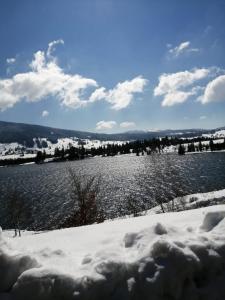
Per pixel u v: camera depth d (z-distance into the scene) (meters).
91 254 3.64
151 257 3.28
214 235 3.80
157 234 3.83
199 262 3.29
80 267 3.33
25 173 132.75
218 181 50.34
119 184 64.00
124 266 3.21
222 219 4.31
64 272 3.12
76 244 4.56
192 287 3.18
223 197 19.97
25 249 3.88
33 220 40.12
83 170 99.94
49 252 3.73
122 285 3.09
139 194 46.97
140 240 3.78
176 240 3.50
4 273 3.27
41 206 49.81
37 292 3.00
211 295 3.16
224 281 3.29
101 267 3.15
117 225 5.73
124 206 41.00
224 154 127.12
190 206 17.75
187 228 4.30
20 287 3.05
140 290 3.06
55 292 2.98
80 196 13.09
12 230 32.50
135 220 6.12
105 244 4.36
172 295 3.12
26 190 71.38
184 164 84.19
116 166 112.00
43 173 123.31
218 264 3.40
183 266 3.19
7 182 95.00
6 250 3.48
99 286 2.99
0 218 42.72
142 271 3.15
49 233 5.70
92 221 13.00
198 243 3.51
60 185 77.56
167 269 3.15
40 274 3.07
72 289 2.97
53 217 40.81
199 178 55.19
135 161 131.00
